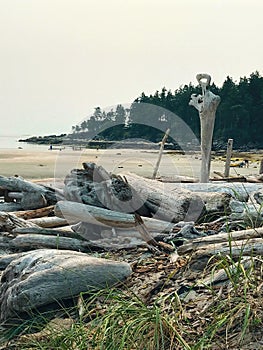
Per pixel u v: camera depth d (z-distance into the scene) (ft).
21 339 16.24
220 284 16.74
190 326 15.11
